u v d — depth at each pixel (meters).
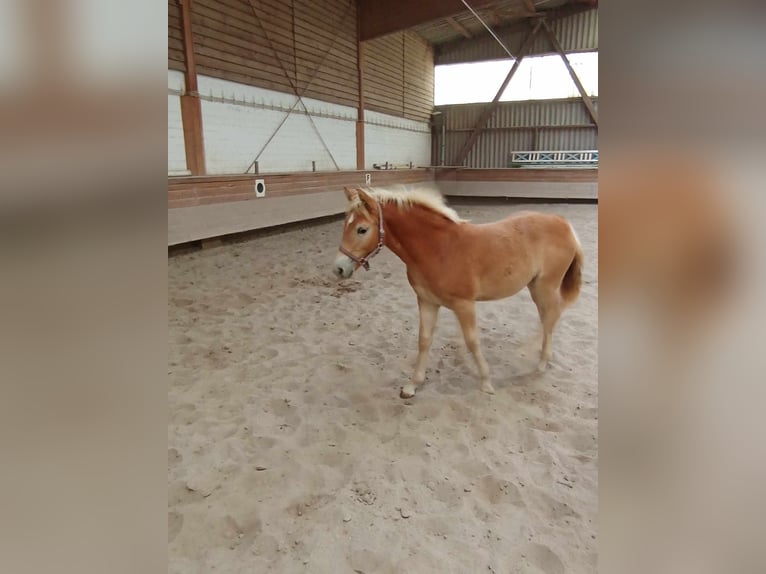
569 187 10.60
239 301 3.75
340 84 8.25
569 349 2.75
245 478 1.70
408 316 3.40
